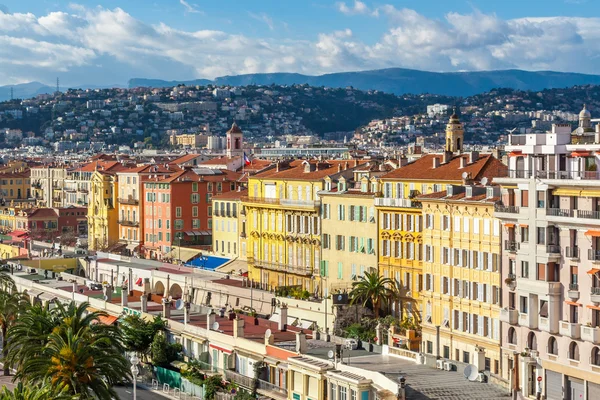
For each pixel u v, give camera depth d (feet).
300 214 571.28
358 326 459.73
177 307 510.58
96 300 547.08
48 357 350.64
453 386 310.65
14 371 467.93
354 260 522.88
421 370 333.01
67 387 318.65
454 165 490.90
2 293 505.25
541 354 371.76
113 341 371.76
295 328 443.32
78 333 361.10
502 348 392.68
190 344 443.73
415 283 474.08
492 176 465.88
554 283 368.48
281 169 643.86
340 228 534.78
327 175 557.74
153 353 444.55
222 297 569.23
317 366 340.80
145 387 431.84
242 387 385.91
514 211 390.83
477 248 421.59
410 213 478.18
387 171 534.78
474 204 422.00
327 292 542.57
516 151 400.26
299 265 572.51
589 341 350.84
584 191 360.28
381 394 304.71
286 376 368.68
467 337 425.69
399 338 440.86
